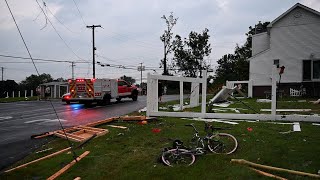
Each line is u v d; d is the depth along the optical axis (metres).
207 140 6.48
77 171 5.48
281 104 16.67
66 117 14.30
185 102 21.50
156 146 7.11
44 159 6.44
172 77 14.44
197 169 5.09
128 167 5.56
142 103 23.36
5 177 5.33
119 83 24.89
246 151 6.22
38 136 9.19
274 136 7.77
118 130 9.66
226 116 11.50
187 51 59.69
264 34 28.81
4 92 50.31
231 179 4.60
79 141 7.96
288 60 23.91
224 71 65.44
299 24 23.50
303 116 10.36
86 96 21.06
